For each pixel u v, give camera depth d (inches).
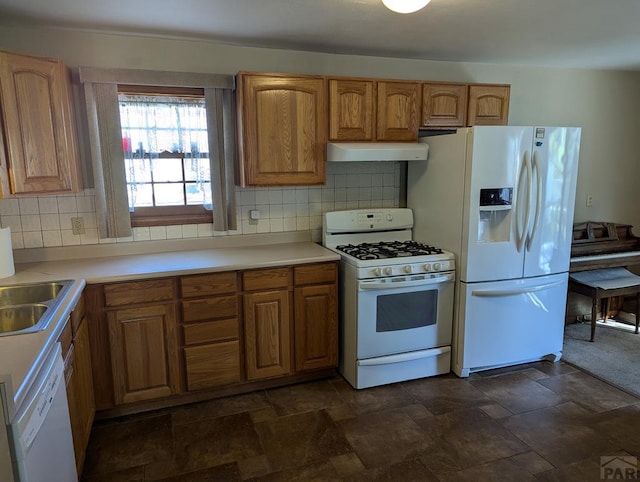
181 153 117.0
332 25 100.6
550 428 96.0
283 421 99.1
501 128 109.5
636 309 152.9
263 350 109.0
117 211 108.1
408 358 115.3
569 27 104.4
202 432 95.1
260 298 106.4
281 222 128.7
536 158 113.7
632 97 163.5
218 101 111.4
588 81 156.6
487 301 116.9
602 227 159.3
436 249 122.0
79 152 104.5
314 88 112.8
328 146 116.1
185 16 93.3
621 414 101.2
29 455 47.4
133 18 94.3
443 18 97.0
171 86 109.0
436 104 125.8
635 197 171.5
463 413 101.9
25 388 47.4
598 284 143.3
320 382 117.3
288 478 81.0
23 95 86.9
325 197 132.3
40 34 101.2
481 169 109.7
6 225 104.7
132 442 91.7
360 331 110.0
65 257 109.1
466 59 136.6
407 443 91.0
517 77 147.7
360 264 107.0
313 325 112.8
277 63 121.4
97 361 95.2
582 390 112.3
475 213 111.2
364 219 129.3
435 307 116.8
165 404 104.8
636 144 167.5
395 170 139.0
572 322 161.9
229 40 111.7
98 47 105.6
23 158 87.8
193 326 101.5
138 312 96.7
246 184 111.3
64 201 108.0
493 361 121.1
